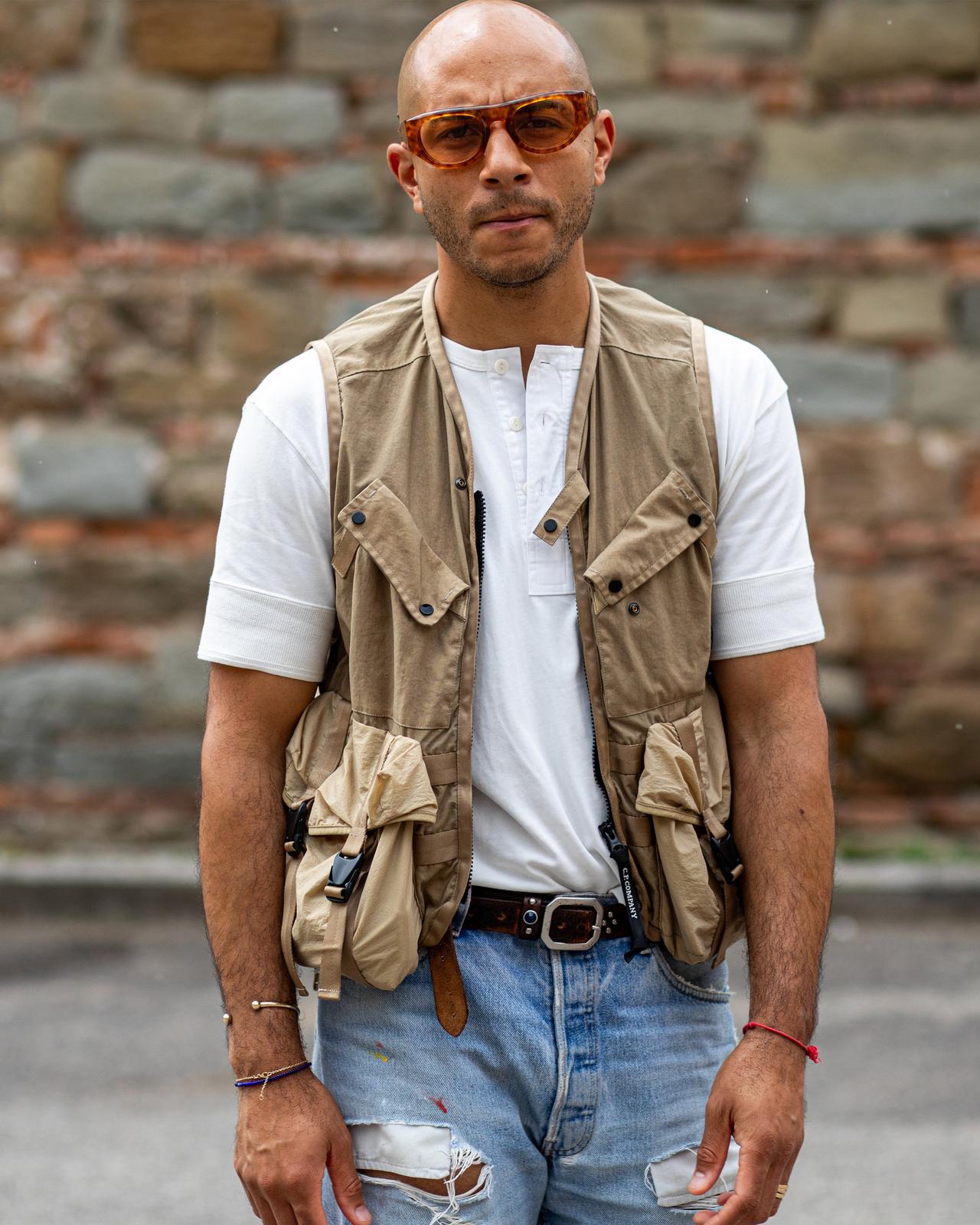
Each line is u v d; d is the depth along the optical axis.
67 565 7.91
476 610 2.26
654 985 2.32
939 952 6.62
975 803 7.84
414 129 2.21
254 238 7.93
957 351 7.85
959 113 7.83
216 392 7.93
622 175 7.88
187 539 7.94
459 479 2.29
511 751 2.27
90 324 7.91
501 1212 2.26
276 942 2.28
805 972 2.24
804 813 2.29
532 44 2.21
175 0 7.86
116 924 7.19
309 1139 2.19
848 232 7.86
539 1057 2.26
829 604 7.85
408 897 2.21
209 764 2.32
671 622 2.29
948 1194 4.31
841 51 7.83
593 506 2.29
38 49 7.90
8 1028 5.72
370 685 2.28
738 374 2.35
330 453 2.29
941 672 7.85
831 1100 5.02
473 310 2.30
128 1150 4.67
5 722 7.89
